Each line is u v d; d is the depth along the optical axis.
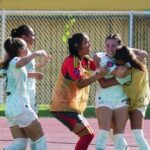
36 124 15.55
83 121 16.45
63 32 31.34
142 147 16.48
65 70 16.30
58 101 16.41
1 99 29.64
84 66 16.55
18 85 15.42
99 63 16.39
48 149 20.34
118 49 16.20
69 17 31.31
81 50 16.31
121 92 16.17
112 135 16.70
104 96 16.14
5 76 15.67
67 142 21.84
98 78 15.95
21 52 15.73
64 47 31.36
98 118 16.20
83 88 16.48
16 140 15.88
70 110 16.34
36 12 30.73
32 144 15.92
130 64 16.20
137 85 16.27
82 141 16.44
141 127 16.55
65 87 16.34
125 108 16.16
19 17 31.28
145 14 31.09
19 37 17.11
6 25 31.11
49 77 31.34
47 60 17.56
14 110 15.33
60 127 25.58
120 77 15.98
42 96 31.31
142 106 16.52
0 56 30.16
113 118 16.25
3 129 24.98
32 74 16.55
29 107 15.51
